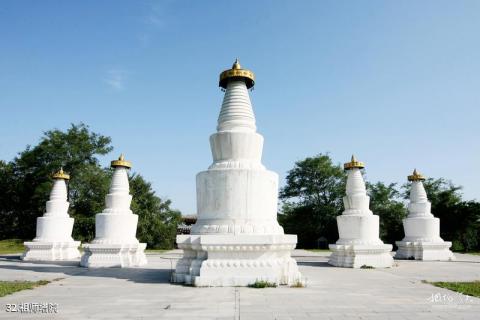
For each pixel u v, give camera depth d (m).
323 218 54.72
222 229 14.59
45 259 27.39
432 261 27.81
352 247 22.69
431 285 14.61
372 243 23.28
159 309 9.79
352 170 25.94
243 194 14.98
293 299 11.20
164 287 13.54
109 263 22.03
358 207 24.97
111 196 23.97
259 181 15.16
